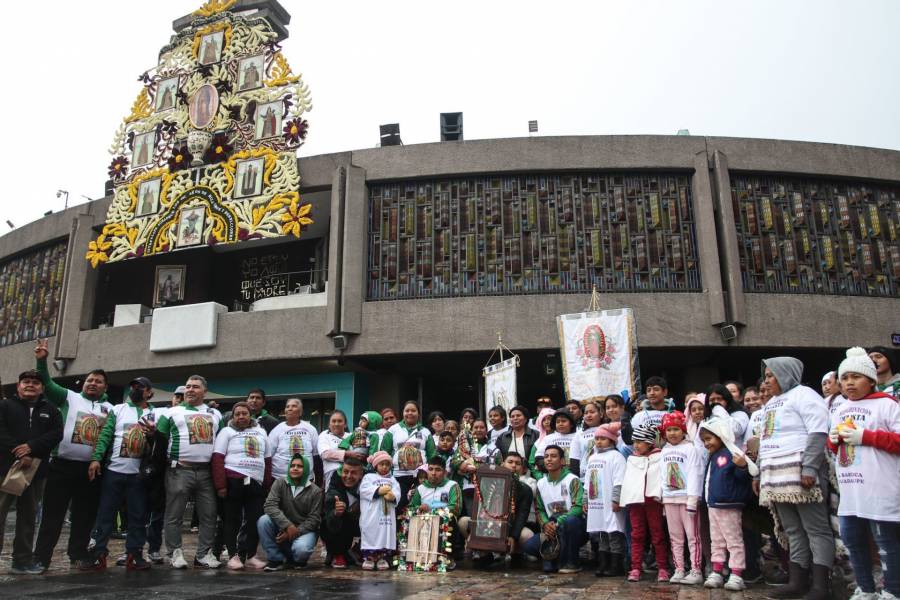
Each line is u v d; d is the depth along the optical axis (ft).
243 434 27.40
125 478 25.93
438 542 27.14
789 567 20.45
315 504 27.14
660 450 24.35
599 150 57.57
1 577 22.84
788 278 55.93
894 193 59.57
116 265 73.77
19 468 22.97
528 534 27.76
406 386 66.08
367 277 58.23
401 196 59.67
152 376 66.08
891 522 16.69
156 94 68.08
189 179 63.26
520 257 56.75
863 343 54.70
